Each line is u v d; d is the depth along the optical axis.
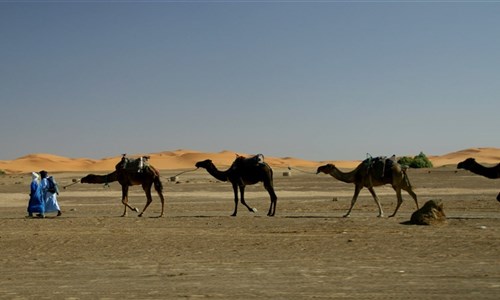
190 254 14.66
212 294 10.12
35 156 165.12
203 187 49.72
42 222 23.05
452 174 66.12
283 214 25.50
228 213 26.48
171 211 28.34
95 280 11.57
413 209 27.09
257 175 24.58
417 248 14.94
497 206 27.47
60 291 10.59
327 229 19.20
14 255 15.02
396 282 10.86
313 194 40.25
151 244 16.47
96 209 30.34
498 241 15.81
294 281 11.11
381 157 23.12
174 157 159.50
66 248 16.02
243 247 15.67
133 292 10.40
